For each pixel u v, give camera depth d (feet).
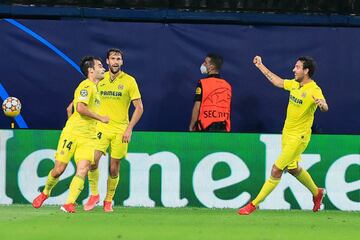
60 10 137.08
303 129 106.73
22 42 136.46
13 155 116.67
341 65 139.13
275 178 106.32
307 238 77.30
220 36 137.69
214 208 116.26
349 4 140.46
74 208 103.45
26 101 136.87
